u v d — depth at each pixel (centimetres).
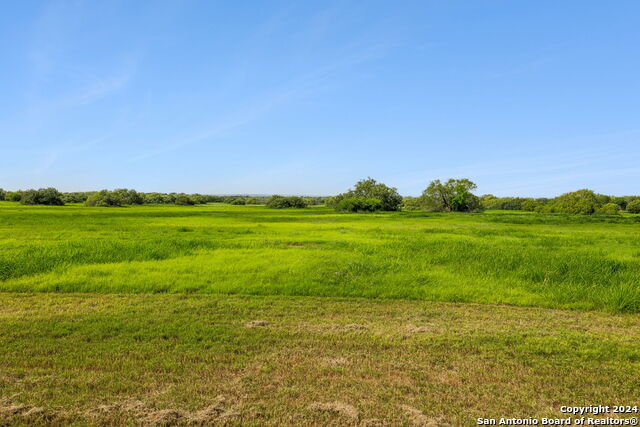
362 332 682
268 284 1044
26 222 3569
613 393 468
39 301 881
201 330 684
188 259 1406
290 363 547
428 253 1509
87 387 471
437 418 413
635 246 1878
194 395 455
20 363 537
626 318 793
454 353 589
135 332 669
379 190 8962
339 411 423
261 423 402
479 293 976
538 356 579
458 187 8569
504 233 2652
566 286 1009
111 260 1370
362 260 1360
